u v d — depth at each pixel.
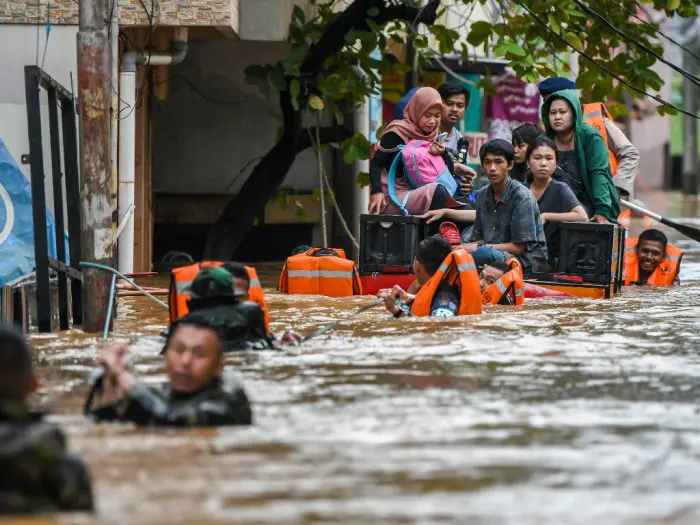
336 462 11.45
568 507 9.95
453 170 33.53
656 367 17.45
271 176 39.97
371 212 32.91
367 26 38.31
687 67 109.44
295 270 29.08
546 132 33.41
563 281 29.19
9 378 10.42
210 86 43.75
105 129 22.39
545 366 17.47
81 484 9.79
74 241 24.31
